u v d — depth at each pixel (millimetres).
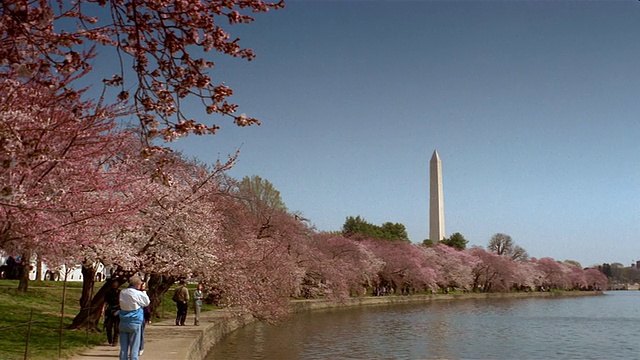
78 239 10578
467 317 46906
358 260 63469
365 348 25719
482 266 99500
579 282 130875
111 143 10375
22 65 6215
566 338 32719
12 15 5887
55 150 8641
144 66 6590
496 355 25406
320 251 53438
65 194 9812
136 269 18391
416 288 81062
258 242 32938
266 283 27562
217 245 22719
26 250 10000
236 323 31203
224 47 6273
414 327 36688
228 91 6535
